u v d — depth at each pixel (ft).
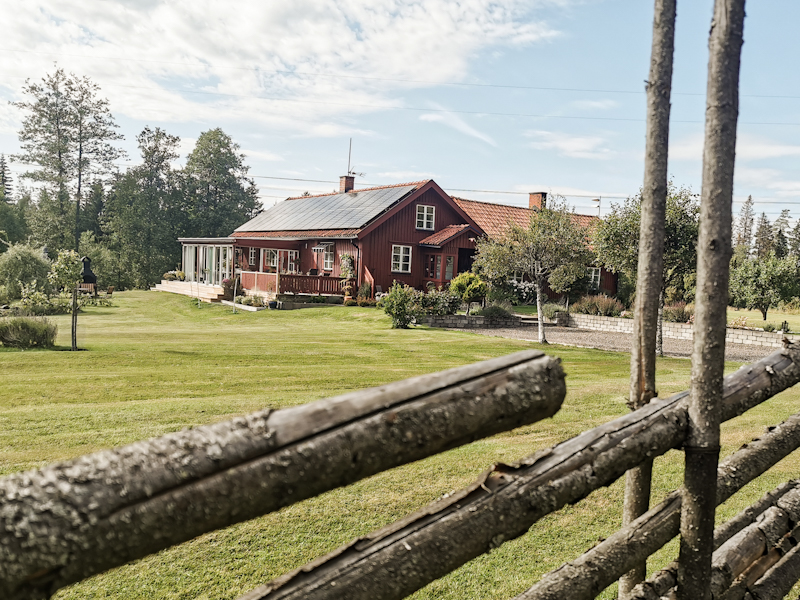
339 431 3.18
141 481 2.60
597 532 13.25
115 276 150.92
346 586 3.61
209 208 183.73
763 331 60.03
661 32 6.96
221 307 86.33
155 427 20.10
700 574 5.88
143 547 2.61
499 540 4.20
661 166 7.09
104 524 2.48
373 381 30.04
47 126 154.30
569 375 33.71
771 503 9.11
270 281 87.30
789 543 8.41
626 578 7.60
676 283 49.01
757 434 20.40
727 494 7.06
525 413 3.90
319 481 3.11
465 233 92.07
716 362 5.59
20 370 31.14
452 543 3.98
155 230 164.55
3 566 2.27
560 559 12.06
